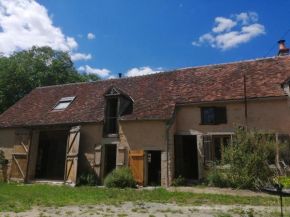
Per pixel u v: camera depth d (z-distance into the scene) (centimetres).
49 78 2852
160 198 829
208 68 1566
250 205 707
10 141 1558
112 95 1375
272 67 1353
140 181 1180
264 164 1002
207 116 1261
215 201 769
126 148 1268
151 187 1151
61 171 1606
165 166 1167
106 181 1180
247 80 1302
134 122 1284
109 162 1380
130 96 1501
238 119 1179
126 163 1250
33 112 1669
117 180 1148
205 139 1210
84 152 1355
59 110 1598
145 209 664
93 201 778
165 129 1211
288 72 1255
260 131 1091
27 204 731
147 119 1234
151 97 1427
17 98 2461
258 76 1307
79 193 947
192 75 1546
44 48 2933
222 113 1216
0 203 739
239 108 1190
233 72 1428
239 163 1038
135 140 1259
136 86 1622
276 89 1155
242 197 824
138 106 1370
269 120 1125
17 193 949
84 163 1337
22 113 1697
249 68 1416
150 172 1328
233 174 1048
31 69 2783
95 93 1686
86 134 1380
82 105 1572
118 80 1788
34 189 1084
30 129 1468
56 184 1312
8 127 1558
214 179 1076
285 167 983
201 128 1238
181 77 1564
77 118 1436
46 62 2911
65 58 3095
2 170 1524
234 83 1314
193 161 1366
